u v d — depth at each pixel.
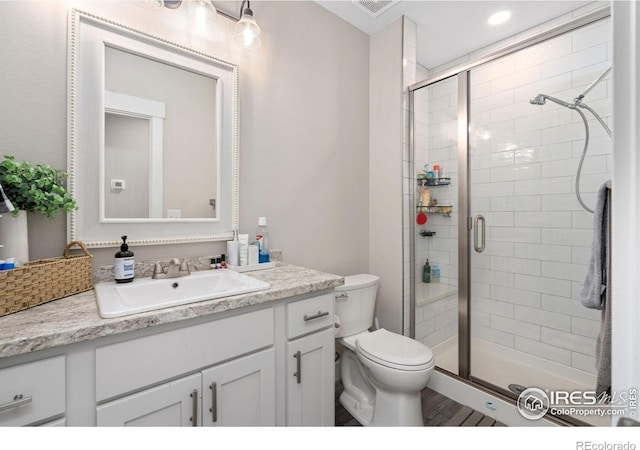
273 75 1.71
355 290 1.77
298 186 1.84
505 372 1.98
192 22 1.41
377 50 2.23
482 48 2.45
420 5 1.95
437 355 2.04
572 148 1.78
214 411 0.96
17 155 1.03
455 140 2.07
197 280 1.29
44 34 1.07
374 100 2.26
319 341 1.28
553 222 1.86
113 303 0.91
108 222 1.19
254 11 1.63
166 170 1.35
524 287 1.97
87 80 1.15
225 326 1.00
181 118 1.39
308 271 1.48
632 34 0.41
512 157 1.99
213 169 1.48
